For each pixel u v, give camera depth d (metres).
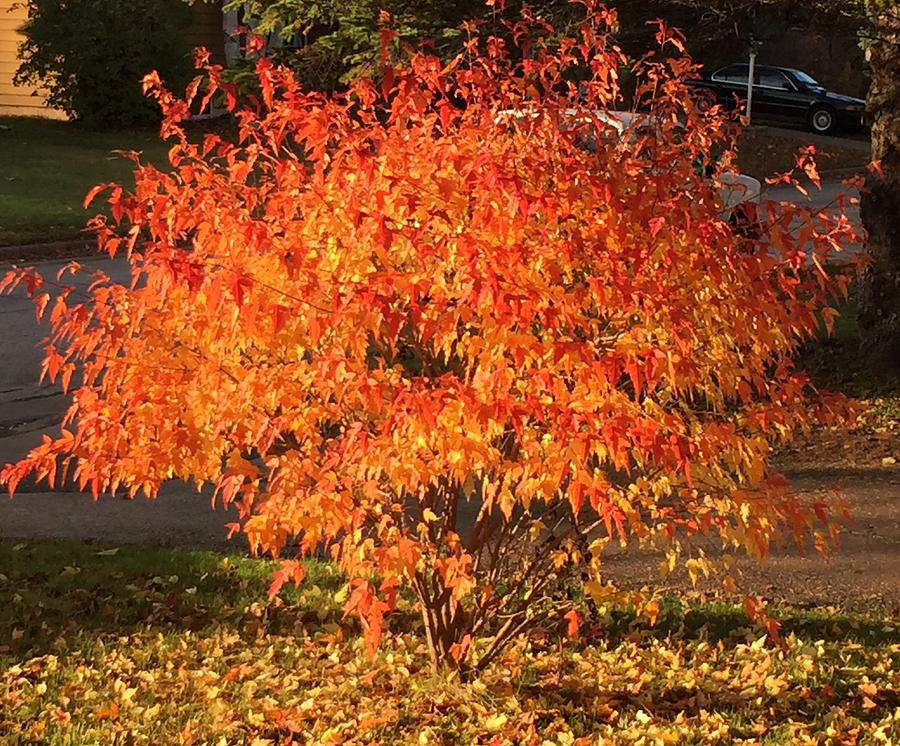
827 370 13.80
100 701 5.94
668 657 6.64
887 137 13.37
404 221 4.87
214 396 5.04
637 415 4.76
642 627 7.21
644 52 14.03
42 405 12.27
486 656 6.04
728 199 6.20
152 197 5.17
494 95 5.62
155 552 8.33
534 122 5.09
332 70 15.97
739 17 13.82
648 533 5.09
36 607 7.21
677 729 5.60
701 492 6.30
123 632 6.93
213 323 4.84
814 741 5.49
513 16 13.73
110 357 5.31
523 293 4.57
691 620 7.39
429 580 6.44
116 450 5.20
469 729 5.59
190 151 5.40
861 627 7.36
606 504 4.50
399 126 5.14
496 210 4.73
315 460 5.06
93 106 31.97
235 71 16.53
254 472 4.90
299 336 4.81
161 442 5.14
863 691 6.18
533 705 5.87
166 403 5.08
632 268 4.95
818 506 5.17
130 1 31.62
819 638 7.16
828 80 46.56
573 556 5.46
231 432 5.05
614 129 5.52
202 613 7.26
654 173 5.48
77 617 7.15
